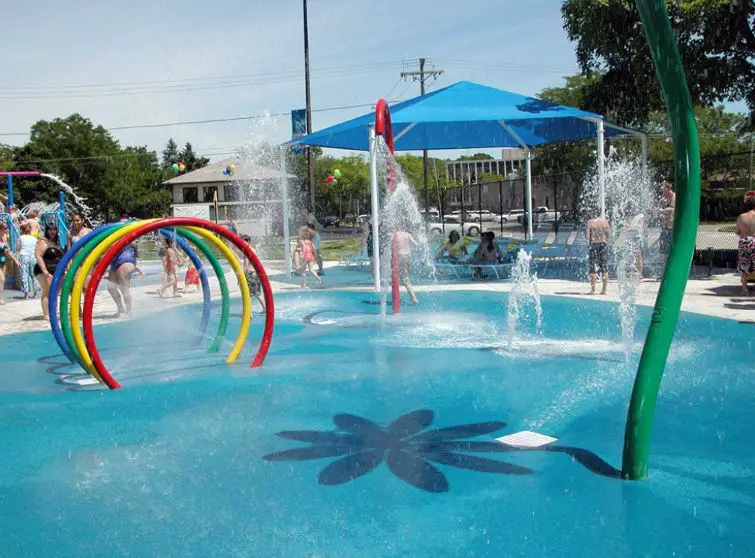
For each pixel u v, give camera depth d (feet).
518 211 116.47
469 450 16.47
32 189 223.71
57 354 31.04
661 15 12.98
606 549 11.59
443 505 13.48
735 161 65.51
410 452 16.47
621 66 54.54
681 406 19.31
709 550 11.48
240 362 27.02
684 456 15.66
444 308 39.42
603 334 30.42
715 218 67.56
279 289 51.60
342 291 49.11
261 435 18.11
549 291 45.24
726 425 17.67
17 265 57.67
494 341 29.43
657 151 137.18
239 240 26.25
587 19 52.16
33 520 13.44
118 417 20.26
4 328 38.73
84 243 26.84
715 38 48.06
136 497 14.38
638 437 14.25
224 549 12.01
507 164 325.83
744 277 38.86
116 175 248.32
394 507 13.47
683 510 12.96
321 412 19.98
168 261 49.88
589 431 17.63
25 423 19.90
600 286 46.85
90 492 14.74
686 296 39.34
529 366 24.66
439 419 18.98
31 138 238.68
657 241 54.65
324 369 25.29
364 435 17.83
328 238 158.40
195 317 40.01
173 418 19.94
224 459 16.44
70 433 18.88
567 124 59.93
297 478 15.08
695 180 13.46
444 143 71.92
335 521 12.95
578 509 13.12
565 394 20.99
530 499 13.62
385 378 23.59
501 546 11.80
